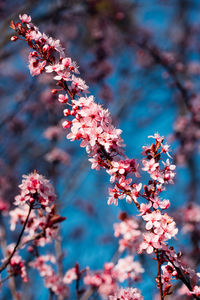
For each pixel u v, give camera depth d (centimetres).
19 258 336
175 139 780
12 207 423
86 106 242
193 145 774
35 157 801
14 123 873
